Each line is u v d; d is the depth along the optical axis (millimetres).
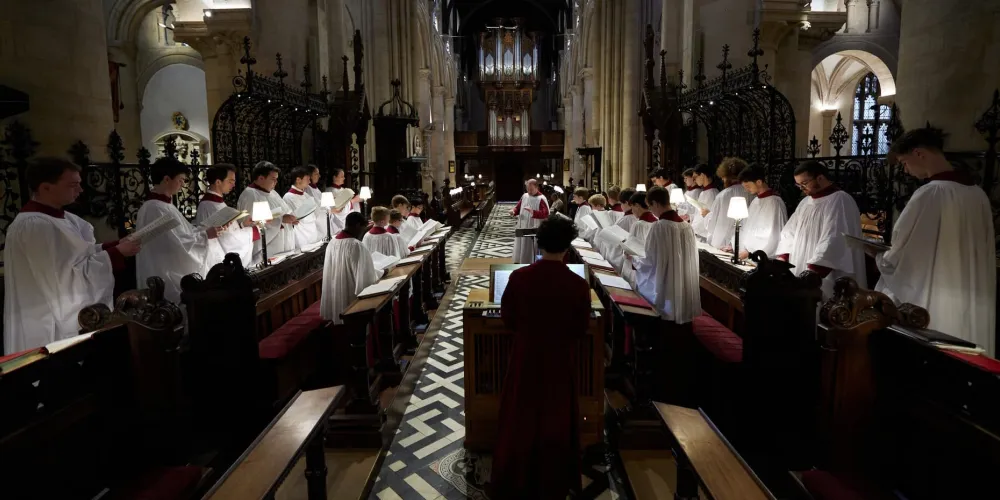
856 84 18312
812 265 4551
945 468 2521
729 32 10820
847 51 14750
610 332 6129
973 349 2578
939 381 2607
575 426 3170
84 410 2812
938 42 6422
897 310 2982
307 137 11828
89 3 6973
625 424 4211
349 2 15102
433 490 3854
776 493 3725
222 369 4281
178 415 3338
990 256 3547
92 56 7047
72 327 3891
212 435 4258
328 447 4297
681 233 4668
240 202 6492
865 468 3061
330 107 11398
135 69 16016
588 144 23000
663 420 2885
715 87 9055
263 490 2291
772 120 8109
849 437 3047
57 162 3859
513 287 3182
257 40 11055
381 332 5359
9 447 2344
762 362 3879
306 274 6465
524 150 38875
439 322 7996
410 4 19453
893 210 6562
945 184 3551
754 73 7980
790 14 10414
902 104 6984
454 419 4969
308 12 12109
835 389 3033
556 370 3094
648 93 11008
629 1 17234
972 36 6070
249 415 4324
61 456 2695
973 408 2391
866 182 6926
